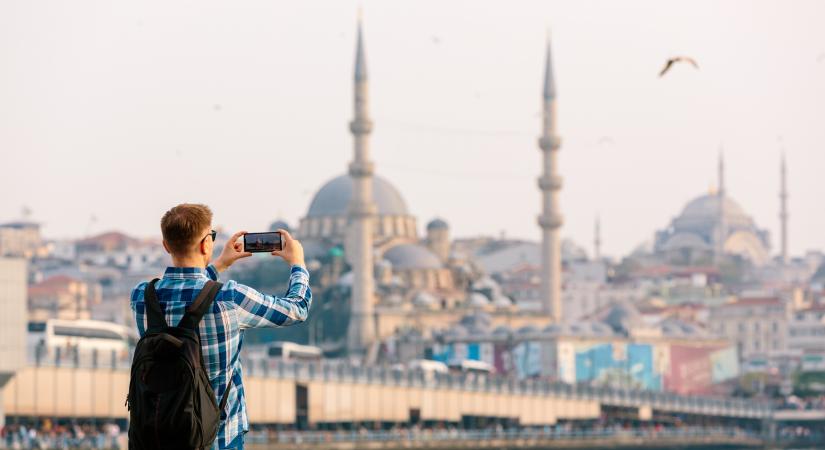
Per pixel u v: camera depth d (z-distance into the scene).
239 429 14.52
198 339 14.13
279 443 142.25
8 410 122.81
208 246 14.70
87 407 131.12
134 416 13.84
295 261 15.46
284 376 153.75
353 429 168.25
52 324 149.12
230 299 14.38
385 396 174.75
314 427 160.88
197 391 13.86
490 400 195.50
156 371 13.85
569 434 191.88
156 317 14.20
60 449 112.00
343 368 167.00
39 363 126.06
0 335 121.44
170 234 14.44
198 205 14.68
